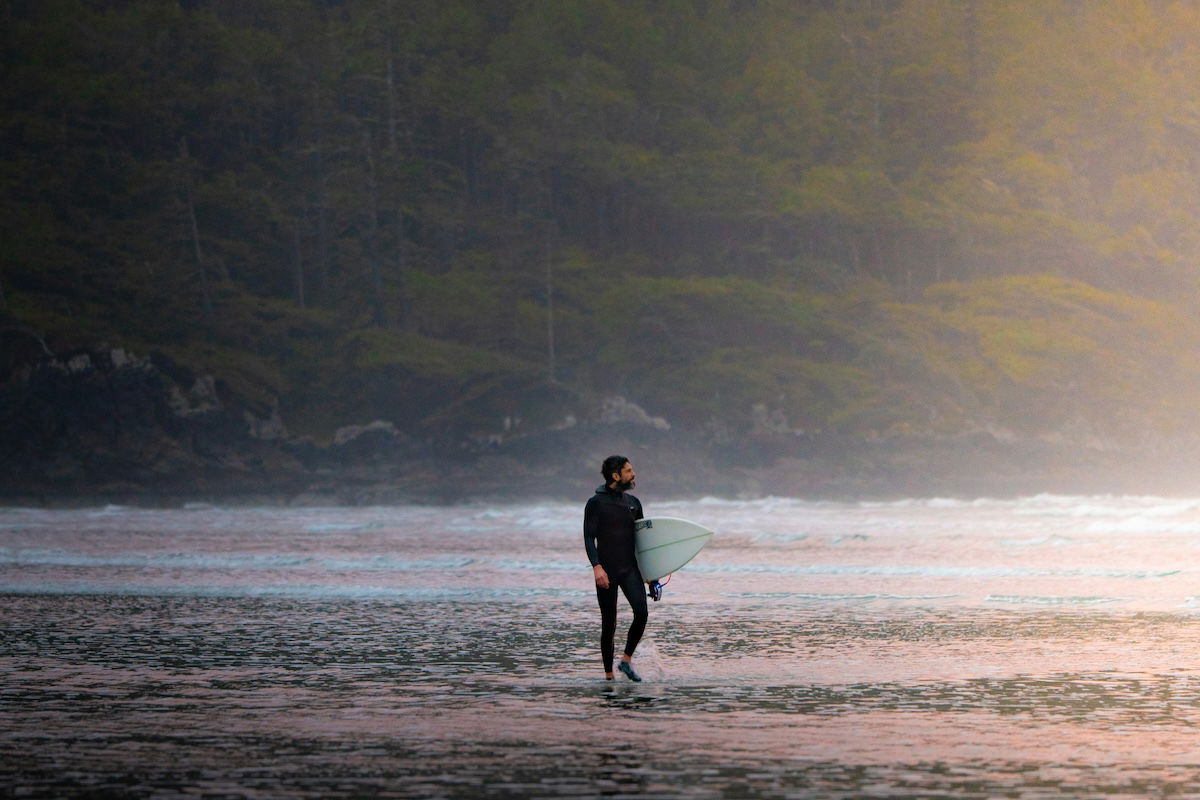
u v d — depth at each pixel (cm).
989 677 4166
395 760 2925
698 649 4944
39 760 2942
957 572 8625
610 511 4222
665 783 2678
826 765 2847
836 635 5356
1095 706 3612
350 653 4875
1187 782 2673
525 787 2650
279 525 18288
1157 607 6297
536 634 5456
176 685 4100
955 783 2670
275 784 2688
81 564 10038
